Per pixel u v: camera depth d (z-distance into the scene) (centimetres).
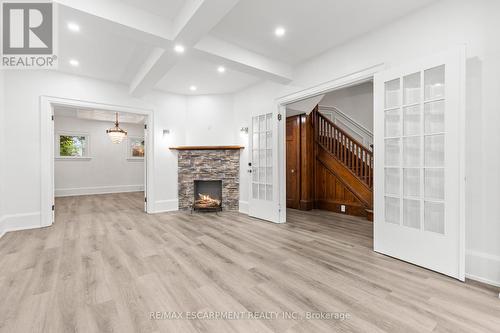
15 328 151
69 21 266
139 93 469
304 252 283
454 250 216
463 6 223
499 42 206
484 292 194
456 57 214
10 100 373
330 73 341
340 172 524
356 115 643
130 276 221
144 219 454
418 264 243
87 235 349
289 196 579
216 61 328
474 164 219
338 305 176
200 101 562
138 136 916
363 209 479
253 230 379
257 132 476
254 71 361
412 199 250
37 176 394
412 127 252
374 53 290
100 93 457
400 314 165
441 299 183
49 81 407
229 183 544
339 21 275
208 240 328
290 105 503
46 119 404
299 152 558
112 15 237
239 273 228
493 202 209
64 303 178
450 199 219
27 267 240
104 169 842
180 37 267
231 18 270
